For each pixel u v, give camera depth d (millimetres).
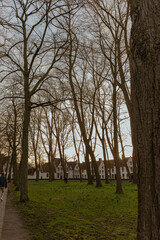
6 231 6188
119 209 9383
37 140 43375
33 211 9328
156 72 2627
